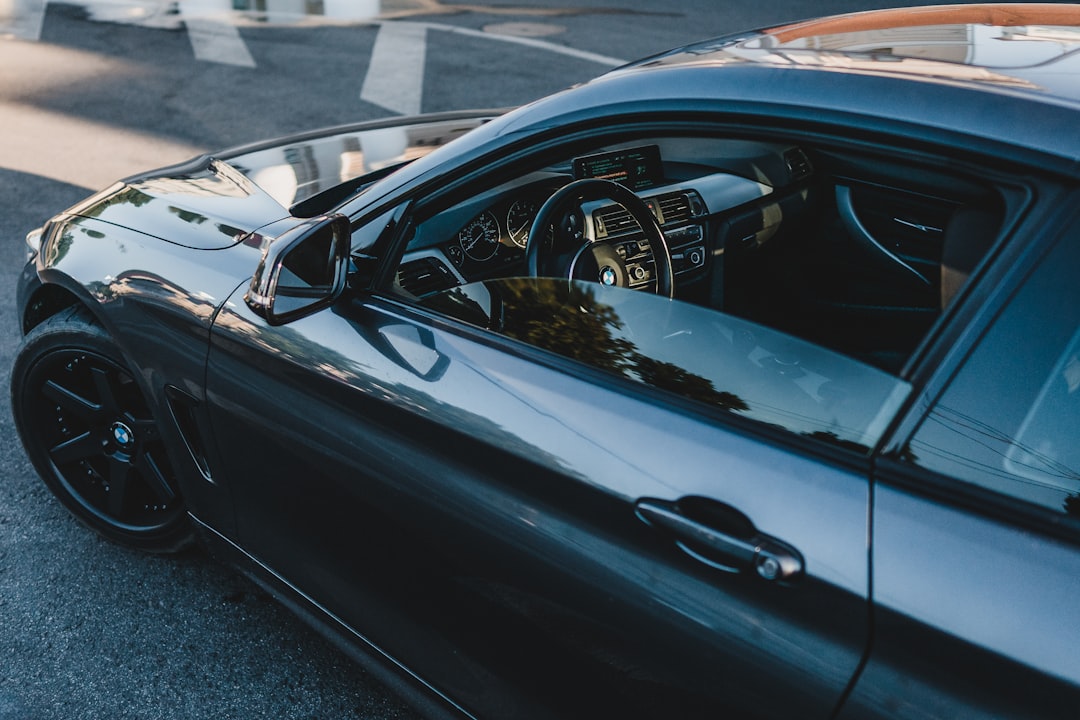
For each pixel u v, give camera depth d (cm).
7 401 346
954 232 127
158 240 224
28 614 256
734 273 246
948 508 118
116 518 269
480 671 179
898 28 167
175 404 221
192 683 236
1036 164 119
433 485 167
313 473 190
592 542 146
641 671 145
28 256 267
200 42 878
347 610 206
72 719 225
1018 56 143
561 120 166
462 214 213
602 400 149
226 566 252
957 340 122
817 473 127
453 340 170
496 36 919
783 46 162
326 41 895
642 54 852
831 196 222
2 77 759
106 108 682
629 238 205
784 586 125
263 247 208
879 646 118
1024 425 117
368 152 265
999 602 111
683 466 137
